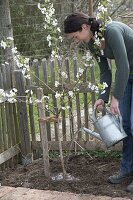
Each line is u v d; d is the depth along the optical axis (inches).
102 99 150.1
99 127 140.1
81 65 178.1
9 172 175.6
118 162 173.5
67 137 205.6
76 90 163.9
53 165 174.9
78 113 181.8
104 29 135.6
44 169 163.2
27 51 419.8
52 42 167.9
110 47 137.3
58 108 171.5
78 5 409.1
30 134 195.0
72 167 171.0
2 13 298.5
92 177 159.0
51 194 141.3
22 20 426.3
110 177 152.4
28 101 167.8
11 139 183.6
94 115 144.6
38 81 181.2
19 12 420.5
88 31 138.3
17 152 185.6
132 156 148.9
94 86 150.9
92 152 184.7
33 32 429.7
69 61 175.0
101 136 140.6
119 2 429.1
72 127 178.9
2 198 140.8
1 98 157.4
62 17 390.3
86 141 184.9
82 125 188.2
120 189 146.5
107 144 139.5
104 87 143.6
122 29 136.0
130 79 142.1
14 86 182.1
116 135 137.6
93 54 149.4
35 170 172.1
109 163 173.6
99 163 174.7
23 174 170.2
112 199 135.0
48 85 179.5
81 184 152.5
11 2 418.0
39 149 190.4
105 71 152.3
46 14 145.9
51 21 151.6
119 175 151.0
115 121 140.3
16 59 153.1
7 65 179.8
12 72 181.5
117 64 132.4
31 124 188.7
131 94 143.3
